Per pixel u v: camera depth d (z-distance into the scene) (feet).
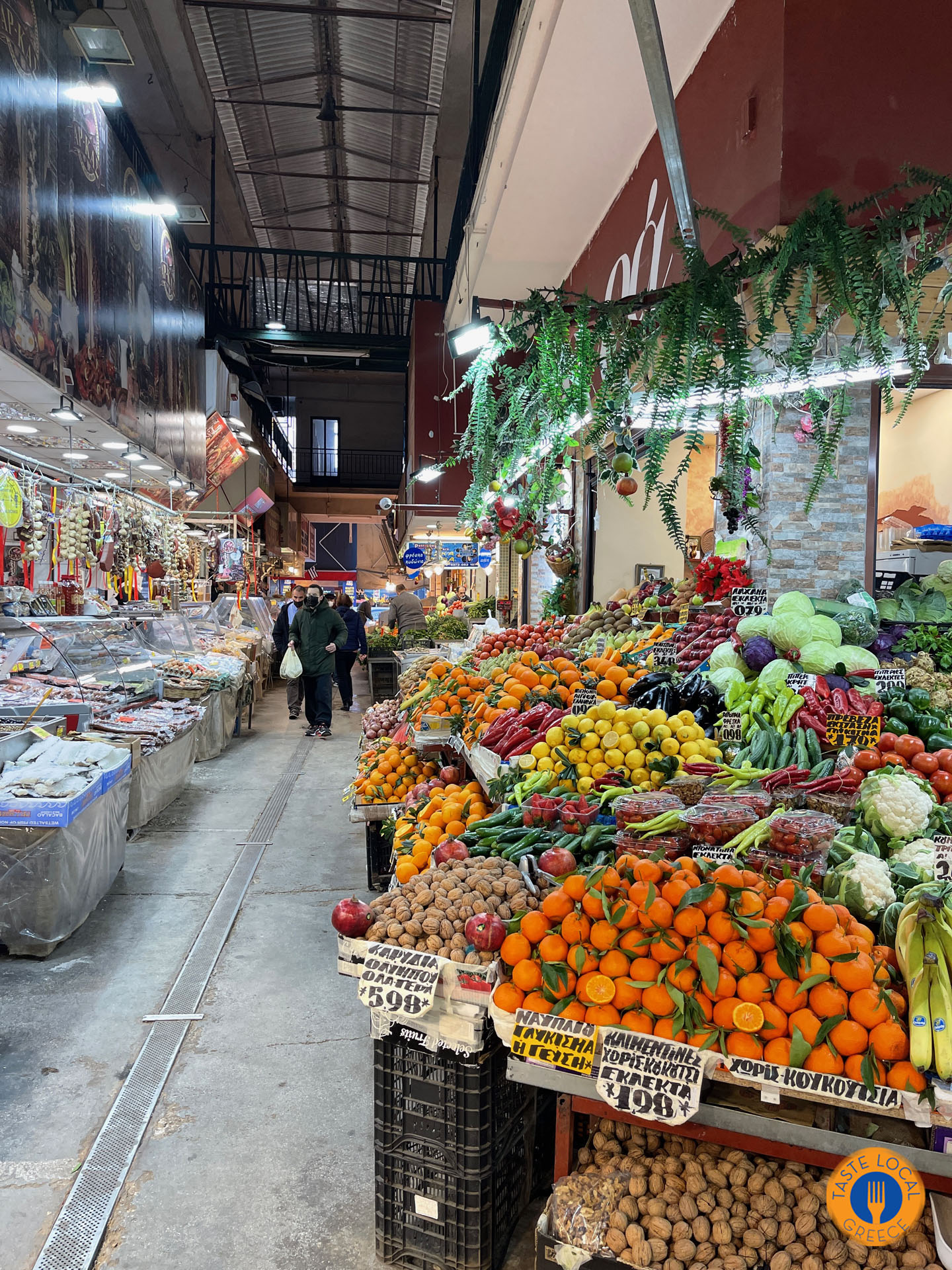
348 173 44.88
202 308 42.63
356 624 40.40
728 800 7.25
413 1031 6.49
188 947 12.45
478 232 20.75
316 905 14.25
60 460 31.53
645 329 9.16
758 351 12.78
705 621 14.33
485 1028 6.34
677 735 9.53
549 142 16.26
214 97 36.27
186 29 33.35
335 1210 7.29
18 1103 8.58
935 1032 5.24
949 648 12.93
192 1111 8.58
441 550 55.47
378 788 14.15
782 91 11.21
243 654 34.12
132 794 17.62
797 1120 5.64
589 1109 6.12
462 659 19.17
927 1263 5.50
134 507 27.91
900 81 11.49
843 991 5.46
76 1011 10.48
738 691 10.87
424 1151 6.66
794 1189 5.85
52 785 12.59
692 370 8.93
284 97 36.83
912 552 17.74
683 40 13.64
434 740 13.15
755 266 9.16
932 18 11.57
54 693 18.22
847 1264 5.54
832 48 11.27
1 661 18.26
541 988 6.01
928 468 26.43
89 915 13.50
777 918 5.65
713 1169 5.99
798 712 10.18
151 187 31.22
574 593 26.73
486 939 6.19
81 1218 7.05
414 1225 6.71
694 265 9.00
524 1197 7.29
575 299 9.66
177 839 17.90
